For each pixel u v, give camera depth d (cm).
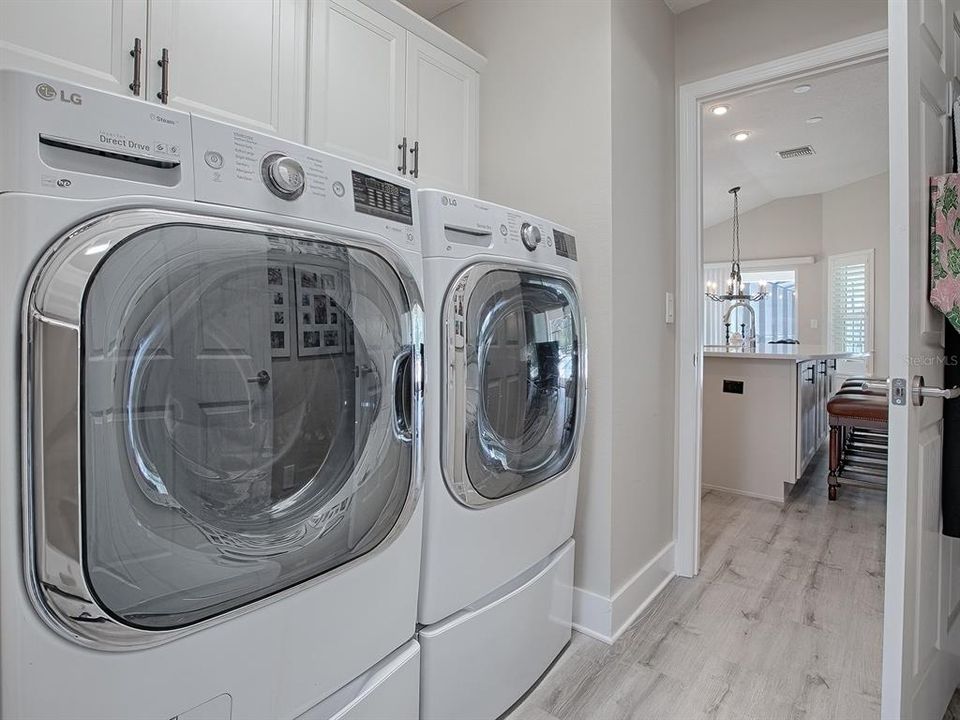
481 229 137
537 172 209
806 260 709
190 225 80
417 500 118
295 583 95
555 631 171
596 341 193
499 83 222
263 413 90
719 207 734
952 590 153
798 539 282
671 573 239
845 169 596
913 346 117
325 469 99
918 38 119
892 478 116
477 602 139
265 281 90
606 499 190
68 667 69
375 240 109
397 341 113
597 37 193
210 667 83
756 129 461
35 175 67
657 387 226
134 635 74
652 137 220
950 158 141
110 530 72
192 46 137
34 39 112
